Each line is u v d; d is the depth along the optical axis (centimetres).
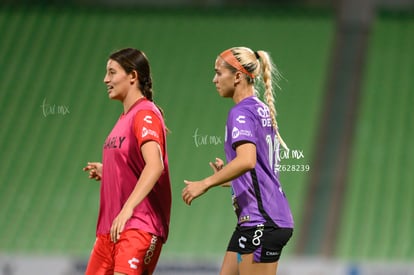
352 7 6744
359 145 5612
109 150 1606
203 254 4766
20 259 3647
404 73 6184
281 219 1598
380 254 4722
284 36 6594
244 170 1530
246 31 6656
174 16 6906
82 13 6988
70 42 6675
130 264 1554
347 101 5981
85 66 6444
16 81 6353
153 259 1609
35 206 5416
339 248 4791
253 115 1597
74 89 6269
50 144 5897
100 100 6206
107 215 1609
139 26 6794
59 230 5197
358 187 5275
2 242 5097
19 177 5653
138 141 1559
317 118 5838
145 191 1502
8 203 5444
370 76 6181
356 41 6550
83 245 5050
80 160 5753
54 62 6500
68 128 6000
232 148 1600
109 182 1603
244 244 1600
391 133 5694
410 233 4875
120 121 1622
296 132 5706
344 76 6203
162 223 1612
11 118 6084
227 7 6969
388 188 5250
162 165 1538
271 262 1602
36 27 6850
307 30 6644
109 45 6600
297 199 5200
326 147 5597
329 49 6450
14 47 6662
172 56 6469
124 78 1631
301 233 4934
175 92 6144
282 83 6144
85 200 5469
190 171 5394
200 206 5231
